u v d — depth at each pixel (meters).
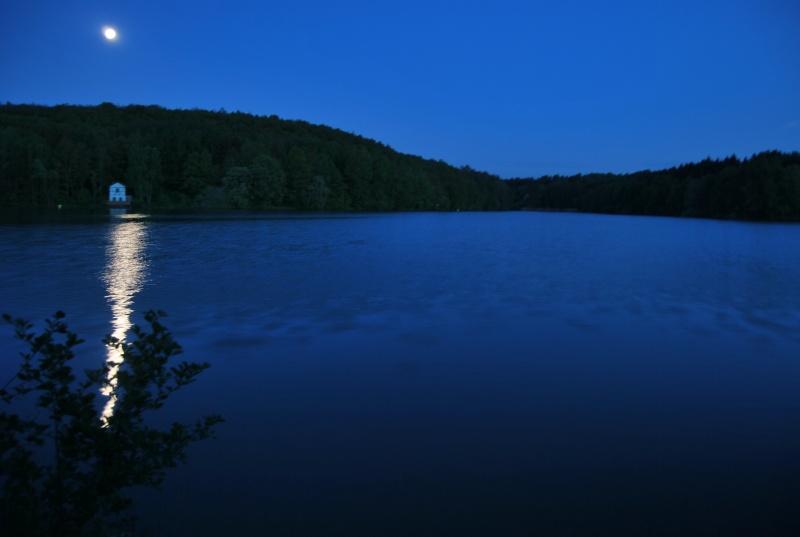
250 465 6.60
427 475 6.47
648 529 5.51
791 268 28.92
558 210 196.88
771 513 5.82
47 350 4.58
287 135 156.38
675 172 168.88
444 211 163.50
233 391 9.05
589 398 9.05
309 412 8.24
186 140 121.00
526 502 5.94
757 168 112.81
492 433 7.64
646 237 55.69
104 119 149.88
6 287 18.80
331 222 72.50
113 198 105.06
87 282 20.00
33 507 4.20
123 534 5.06
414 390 9.27
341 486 6.19
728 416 8.38
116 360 10.29
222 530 5.30
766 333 13.78
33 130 112.62
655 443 7.41
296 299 17.20
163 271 23.27
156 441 4.68
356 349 11.68
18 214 72.81
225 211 98.19
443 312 15.66
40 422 7.32
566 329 13.87
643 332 13.67
